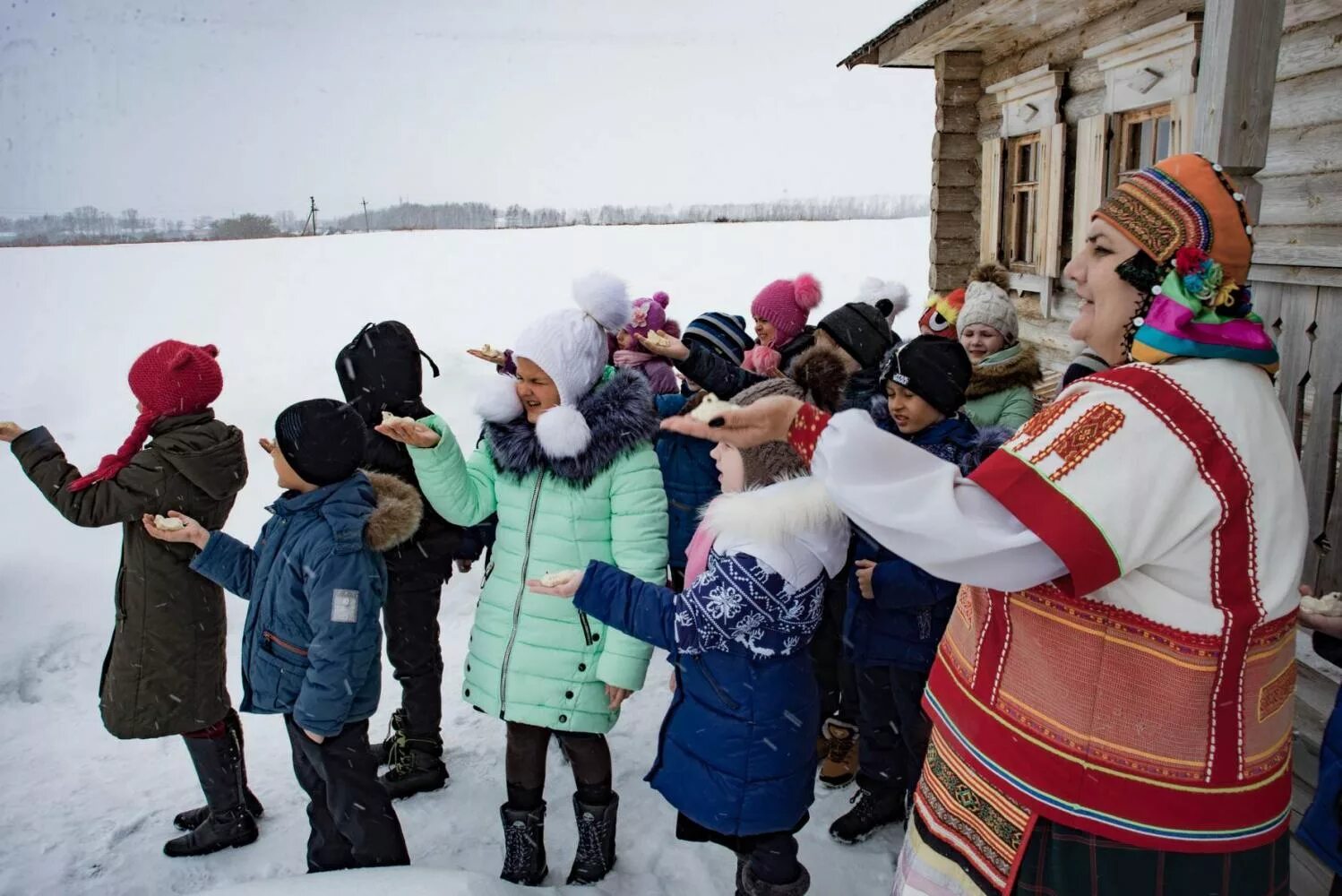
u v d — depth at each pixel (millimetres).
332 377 10359
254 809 3221
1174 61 4992
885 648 2803
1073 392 1363
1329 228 3787
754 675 2160
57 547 5703
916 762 2855
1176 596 1272
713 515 2125
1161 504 1227
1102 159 5766
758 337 4551
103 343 13242
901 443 1367
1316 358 3539
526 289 18250
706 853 2977
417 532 3223
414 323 14211
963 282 8125
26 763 3621
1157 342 1316
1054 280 6543
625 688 2600
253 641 2660
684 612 2092
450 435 2799
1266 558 1277
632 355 4352
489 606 2791
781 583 2062
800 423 1482
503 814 2766
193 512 2920
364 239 30594
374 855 2604
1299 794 2633
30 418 9117
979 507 1302
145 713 2883
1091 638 1328
